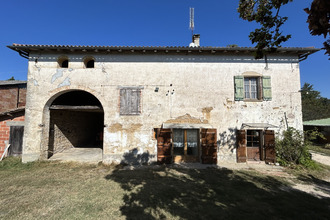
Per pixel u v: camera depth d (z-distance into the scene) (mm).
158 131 7922
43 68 8078
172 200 4371
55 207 3988
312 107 27312
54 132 9062
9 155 8805
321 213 3816
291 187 5328
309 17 1974
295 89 8258
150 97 8227
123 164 7742
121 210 3867
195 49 8023
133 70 8320
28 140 7746
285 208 4004
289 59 8414
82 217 3594
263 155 8094
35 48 7703
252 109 8227
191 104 8258
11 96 12617
